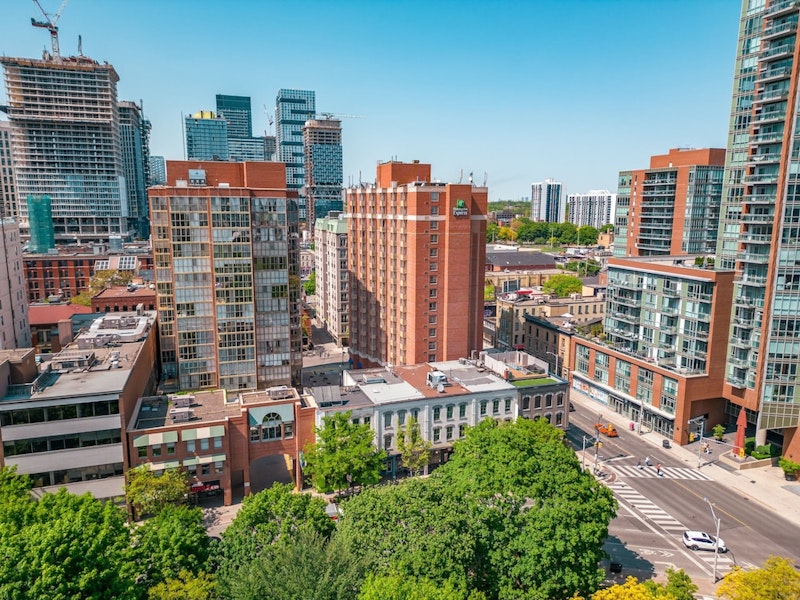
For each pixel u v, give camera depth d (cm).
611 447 9256
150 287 13275
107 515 4641
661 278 10062
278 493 5397
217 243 9456
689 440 9312
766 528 6919
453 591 3844
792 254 7906
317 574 3906
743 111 8919
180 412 7262
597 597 4256
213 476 7269
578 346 12062
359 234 12200
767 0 8425
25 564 3588
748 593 4088
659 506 7431
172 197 9162
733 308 8919
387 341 11662
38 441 6475
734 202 9094
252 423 7500
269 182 9856
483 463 5531
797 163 7762
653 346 10350
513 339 14262
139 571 4350
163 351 9681
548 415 8925
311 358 14600
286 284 9988
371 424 7888
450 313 10544
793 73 7806
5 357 6862
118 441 6762
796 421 8219
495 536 4897
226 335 9762
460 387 8669
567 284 17488
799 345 8031
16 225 11056
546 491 5200
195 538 4700
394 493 4978
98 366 7669
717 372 9188
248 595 3794
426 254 10344
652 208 15500
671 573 4753
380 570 4219
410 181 11212
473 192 10562
